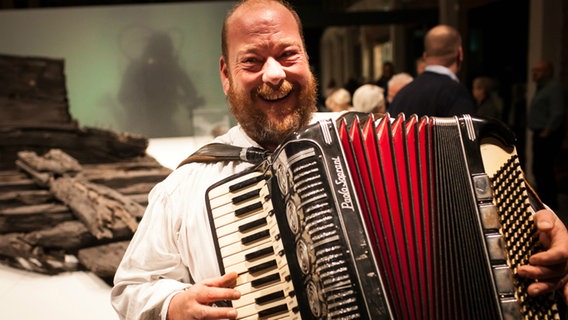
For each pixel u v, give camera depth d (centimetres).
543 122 542
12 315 335
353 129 151
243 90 161
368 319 134
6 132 620
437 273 145
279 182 150
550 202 545
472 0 706
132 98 830
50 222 447
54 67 684
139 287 166
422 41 696
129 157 649
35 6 912
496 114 563
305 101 162
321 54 715
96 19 806
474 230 147
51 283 383
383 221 146
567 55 611
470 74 725
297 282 146
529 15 648
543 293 144
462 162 151
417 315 145
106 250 399
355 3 697
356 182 147
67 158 539
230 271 154
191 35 823
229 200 158
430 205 148
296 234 145
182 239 168
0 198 469
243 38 159
